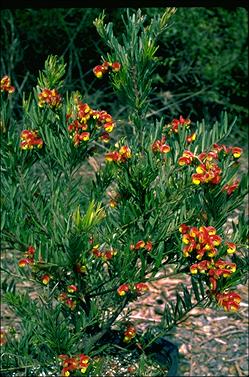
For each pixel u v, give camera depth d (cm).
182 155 194
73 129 198
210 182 183
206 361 343
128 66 200
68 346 206
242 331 367
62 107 204
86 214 184
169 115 659
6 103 208
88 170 469
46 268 203
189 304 217
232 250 186
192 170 191
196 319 375
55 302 304
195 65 661
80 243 189
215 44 666
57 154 202
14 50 619
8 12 627
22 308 219
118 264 203
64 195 214
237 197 193
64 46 642
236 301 188
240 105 687
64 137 200
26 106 210
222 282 192
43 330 208
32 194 210
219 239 182
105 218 204
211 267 186
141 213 198
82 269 201
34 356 232
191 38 650
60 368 214
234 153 190
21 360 223
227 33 676
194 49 654
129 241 197
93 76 643
